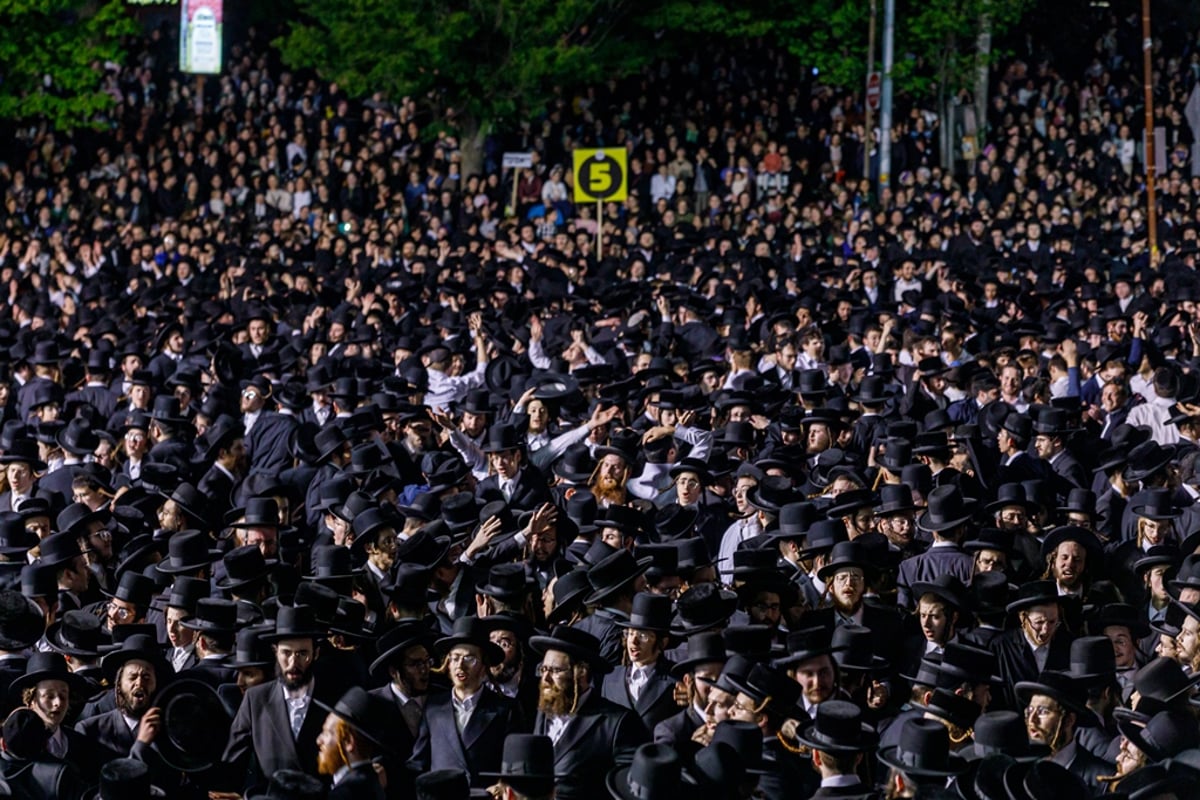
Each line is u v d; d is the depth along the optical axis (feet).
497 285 95.66
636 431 63.46
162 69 144.15
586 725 35.63
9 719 35.27
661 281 100.27
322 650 39.09
